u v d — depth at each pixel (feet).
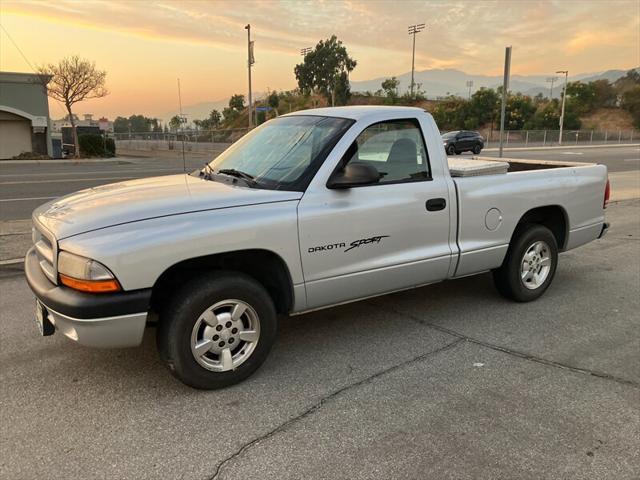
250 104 118.83
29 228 25.98
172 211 10.51
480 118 215.31
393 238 12.99
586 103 247.50
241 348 11.46
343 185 11.91
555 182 16.58
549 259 16.90
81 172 66.13
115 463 8.85
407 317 15.53
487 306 16.46
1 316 15.26
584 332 14.47
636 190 42.88
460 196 14.19
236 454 9.09
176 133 151.43
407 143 13.47
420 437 9.55
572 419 10.14
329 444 9.36
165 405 10.65
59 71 97.30
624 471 8.66
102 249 9.55
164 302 10.86
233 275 10.97
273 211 11.17
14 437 9.56
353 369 12.24
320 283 12.01
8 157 97.25
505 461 8.89
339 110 13.78
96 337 9.77
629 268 20.89
